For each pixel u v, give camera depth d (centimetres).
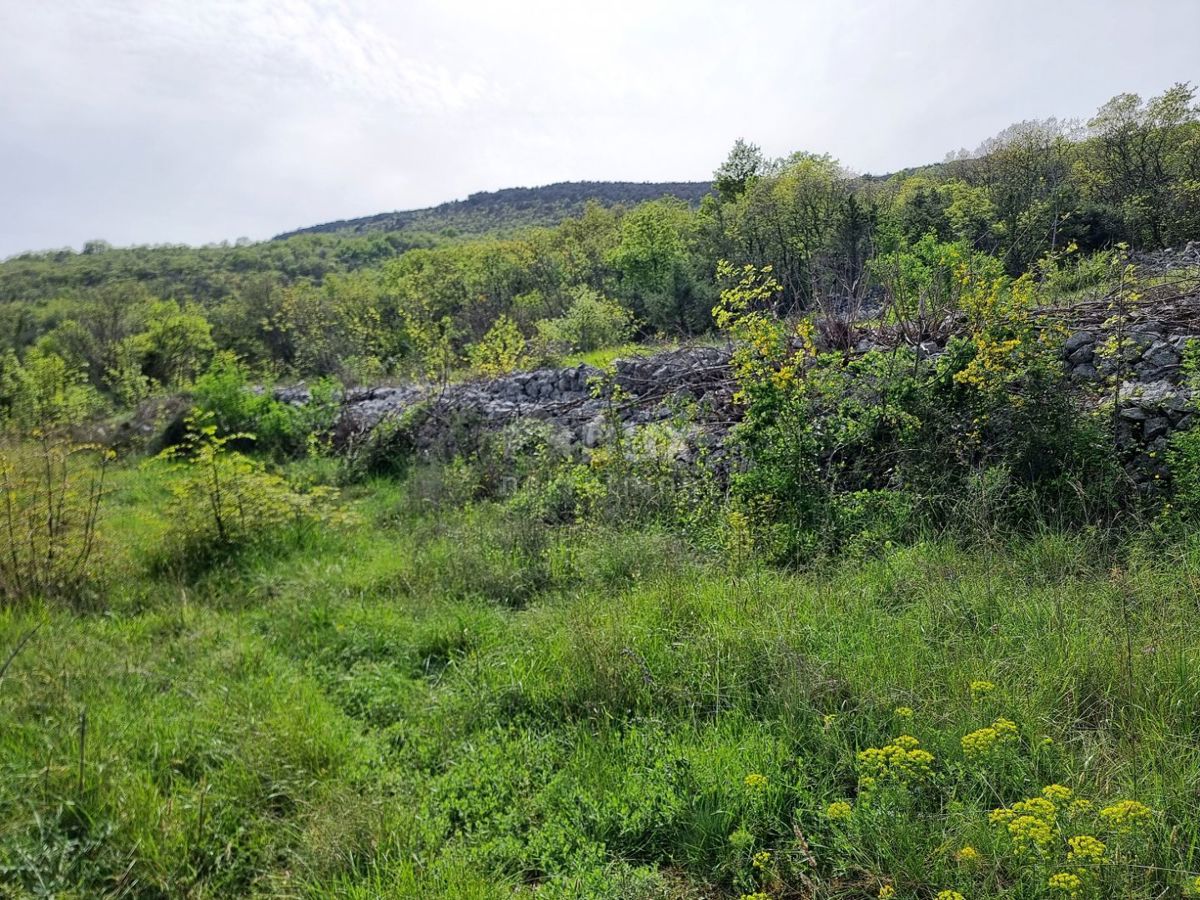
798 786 278
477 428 946
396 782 319
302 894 259
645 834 277
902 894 229
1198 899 210
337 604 531
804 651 371
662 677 370
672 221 3384
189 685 410
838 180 2672
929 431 574
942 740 287
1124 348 577
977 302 597
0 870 262
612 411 767
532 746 335
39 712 375
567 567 562
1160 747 273
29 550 587
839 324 747
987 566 440
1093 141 2486
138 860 272
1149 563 427
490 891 248
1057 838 215
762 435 609
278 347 3088
